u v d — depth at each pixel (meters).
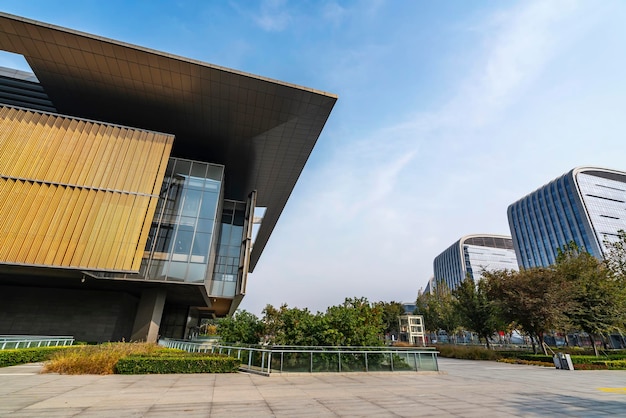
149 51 17.88
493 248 126.38
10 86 23.00
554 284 19.83
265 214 39.75
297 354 11.59
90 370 9.98
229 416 5.30
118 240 17.70
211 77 19.47
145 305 21.67
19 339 13.15
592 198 78.25
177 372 10.77
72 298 22.77
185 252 20.66
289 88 20.23
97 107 21.98
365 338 13.98
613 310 20.16
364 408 6.13
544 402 7.08
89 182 18.33
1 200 16.59
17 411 5.23
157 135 20.66
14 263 15.86
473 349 24.23
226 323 17.58
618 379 11.80
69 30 16.70
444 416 5.57
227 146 25.92
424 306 47.97
